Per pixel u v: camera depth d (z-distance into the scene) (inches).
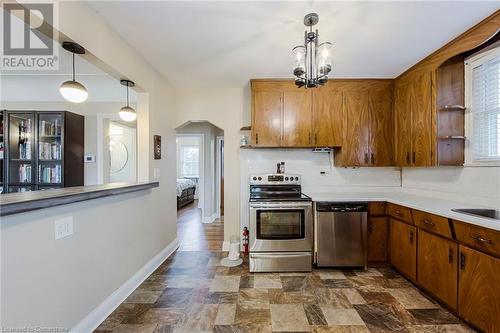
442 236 82.6
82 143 157.1
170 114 138.9
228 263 125.0
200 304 87.5
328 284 102.5
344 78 129.1
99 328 74.3
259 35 88.0
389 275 110.7
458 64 99.1
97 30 76.5
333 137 129.8
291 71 120.8
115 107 159.8
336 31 84.7
